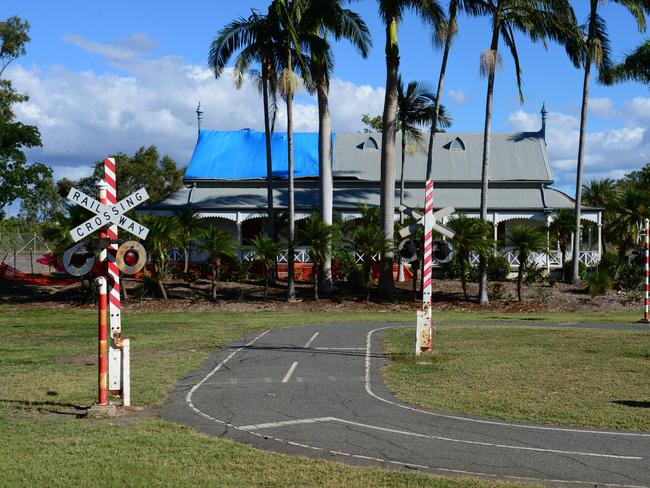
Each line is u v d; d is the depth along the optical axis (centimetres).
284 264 3959
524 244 3234
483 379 1447
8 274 3984
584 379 1441
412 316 2881
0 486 747
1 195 4209
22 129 4203
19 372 1505
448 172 4562
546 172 4541
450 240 3189
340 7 3138
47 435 960
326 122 3347
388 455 902
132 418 1091
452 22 3117
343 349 1884
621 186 6109
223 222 4516
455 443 960
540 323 2580
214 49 3228
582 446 947
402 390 1338
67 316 2808
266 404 1214
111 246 1116
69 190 1077
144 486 755
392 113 3228
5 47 5819
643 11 3575
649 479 805
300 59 3147
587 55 3603
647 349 1825
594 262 4009
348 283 3631
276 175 4562
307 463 849
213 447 912
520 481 792
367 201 4312
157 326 2431
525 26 3069
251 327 2408
